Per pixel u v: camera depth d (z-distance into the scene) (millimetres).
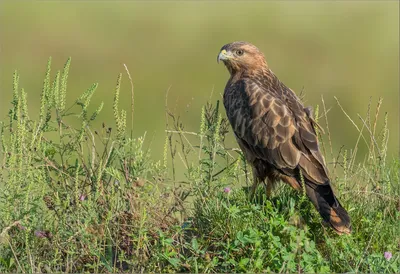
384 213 14070
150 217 13047
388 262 12641
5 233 12312
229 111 16172
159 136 28547
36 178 12656
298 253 12367
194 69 37438
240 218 13258
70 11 41062
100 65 37625
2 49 37906
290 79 37031
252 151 15453
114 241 12828
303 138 14883
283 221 12953
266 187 15266
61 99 13266
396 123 30547
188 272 12500
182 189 14094
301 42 40594
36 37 38812
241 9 43188
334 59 38688
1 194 12453
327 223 13531
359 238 13586
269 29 41906
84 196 13055
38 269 12133
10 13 40188
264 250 12477
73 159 14680
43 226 12742
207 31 41469
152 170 13352
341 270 12750
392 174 14789
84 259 12586
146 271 12391
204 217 13523
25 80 35219
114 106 12852
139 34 40188
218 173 13805
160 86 35562
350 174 14867
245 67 17016
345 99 34531
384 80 36812
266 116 15312
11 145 12453
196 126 30688
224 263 12500
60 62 37844
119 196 13188
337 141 30078
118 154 12914
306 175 14523
